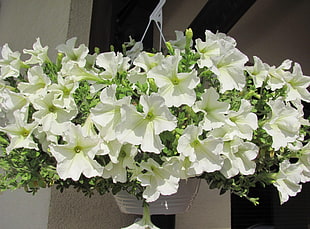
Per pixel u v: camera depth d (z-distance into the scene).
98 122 0.49
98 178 0.57
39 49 0.68
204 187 1.48
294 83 0.64
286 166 0.60
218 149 0.49
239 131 0.53
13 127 0.53
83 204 1.19
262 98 0.62
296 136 0.57
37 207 1.15
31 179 0.57
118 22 1.36
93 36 1.34
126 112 0.48
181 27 1.79
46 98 0.54
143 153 0.54
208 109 0.53
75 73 0.59
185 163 0.52
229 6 1.18
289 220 1.47
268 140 0.59
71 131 0.49
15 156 0.58
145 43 1.40
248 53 1.77
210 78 0.60
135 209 0.63
